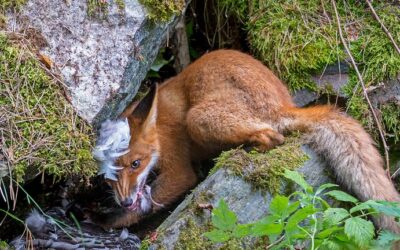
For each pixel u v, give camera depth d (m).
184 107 11.77
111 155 9.92
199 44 13.96
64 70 9.38
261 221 7.77
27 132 8.91
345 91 11.65
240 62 11.26
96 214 10.94
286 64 11.89
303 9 12.34
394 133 11.59
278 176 9.56
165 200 11.56
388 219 9.30
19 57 9.17
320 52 11.81
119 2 9.80
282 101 10.96
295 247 8.75
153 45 10.37
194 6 13.50
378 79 11.64
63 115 9.12
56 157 8.94
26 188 10.21
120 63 9.62
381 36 11.91
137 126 11.28
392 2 12.47
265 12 12.40
